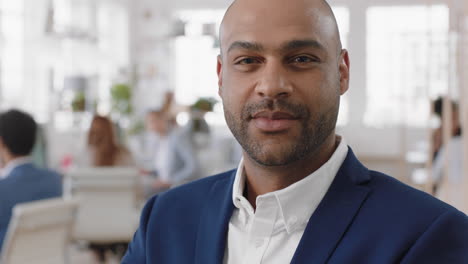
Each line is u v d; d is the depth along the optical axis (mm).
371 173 1012
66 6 9000
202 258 1018
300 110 903
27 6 7699
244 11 927
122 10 10875
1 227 2652
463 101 2959
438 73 3826
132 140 7492
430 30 3793
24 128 2766
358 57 10562
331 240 919
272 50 904
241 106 932
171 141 5027
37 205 2531
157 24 11266
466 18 2932
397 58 10391
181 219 1081
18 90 7633
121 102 9188
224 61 966
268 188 996
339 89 959
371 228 912
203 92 11211
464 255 876
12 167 2766
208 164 5652
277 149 911
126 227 4031
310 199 958
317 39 906
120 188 4023
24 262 2555
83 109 7906
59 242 2768
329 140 988
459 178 3287
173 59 11273
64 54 7957
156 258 1076
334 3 10617
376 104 10523
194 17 11203
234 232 1009
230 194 1042
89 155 4484
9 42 7504
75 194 4020
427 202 924
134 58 11234
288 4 911
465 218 914
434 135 3660
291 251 952
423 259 873
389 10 10414
